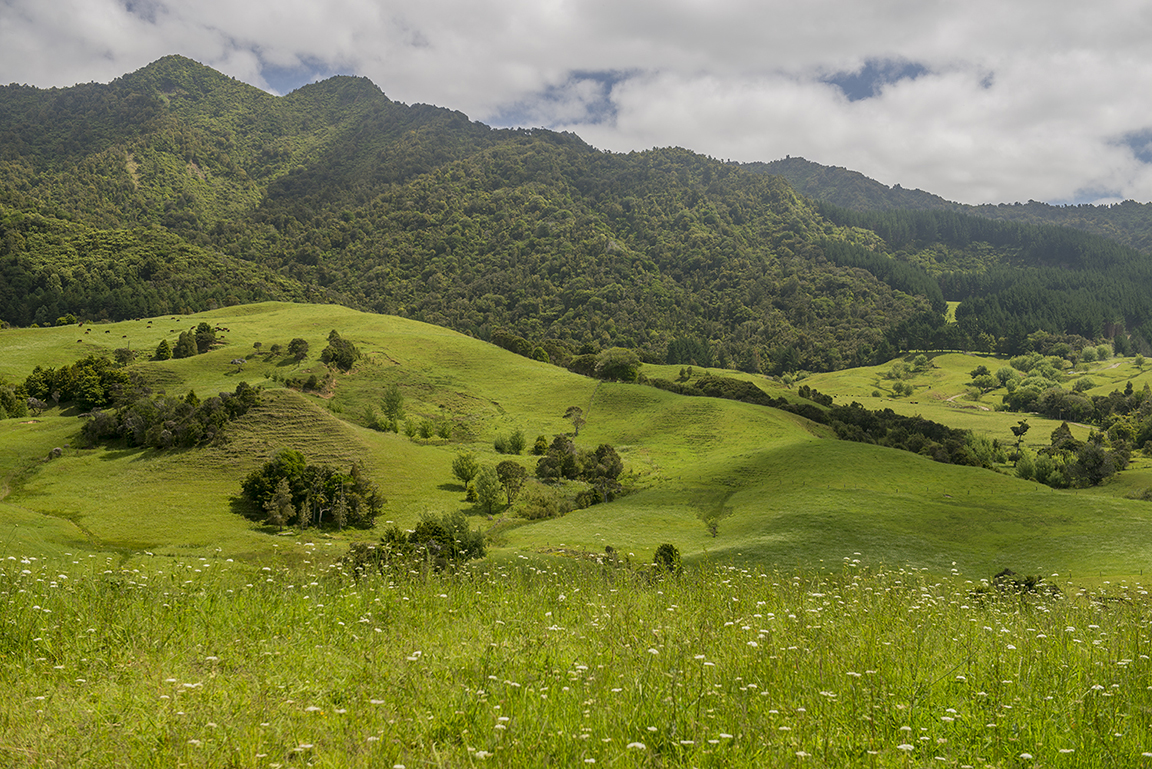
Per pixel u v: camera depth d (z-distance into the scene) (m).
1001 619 9.50
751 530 56.31
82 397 102.50
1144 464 113.50
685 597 9.88
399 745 4.70
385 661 6.52
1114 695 6.01
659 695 5.61
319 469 66.19
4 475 71.06
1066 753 5.00
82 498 65.12
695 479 78.62
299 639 7.38
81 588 8.51
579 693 5.73
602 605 9.09
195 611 8.05
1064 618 9.34
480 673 6.19
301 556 43.09
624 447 103.62
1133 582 31.55
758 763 4.62
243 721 4.99
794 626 8.10
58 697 5.40
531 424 116.25
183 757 4.50
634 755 4.70
